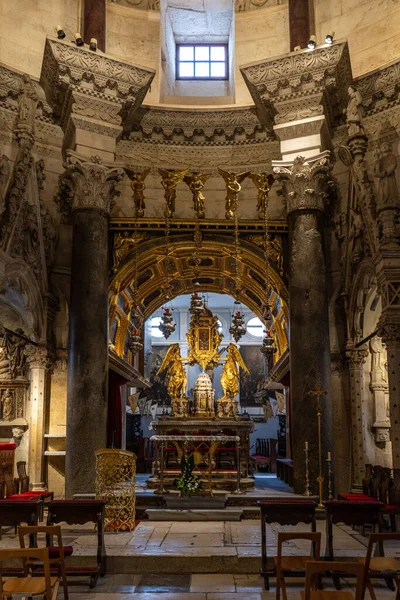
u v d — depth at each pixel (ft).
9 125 49.06
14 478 44.88
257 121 55.52
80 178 49.55
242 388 106.32
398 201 44.98
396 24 52.26
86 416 46.32
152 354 106.93
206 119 55.57
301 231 49.06
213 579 31.19
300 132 50.29
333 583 30.22
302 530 39.32
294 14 55.98
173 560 32.45
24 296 47.70
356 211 48.60
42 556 22.48
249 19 59.62
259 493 47.24
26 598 27.43
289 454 70.03
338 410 49.88
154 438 45.29
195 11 63.41
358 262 48.11
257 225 51.42
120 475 39.47
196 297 47.88
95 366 47.32
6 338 50.14
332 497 44.11
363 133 47.98
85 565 32.37
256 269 53.36
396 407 40.81
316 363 47.06
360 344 48.62
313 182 49.34
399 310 41.14
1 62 48.75
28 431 49.19
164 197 53.47
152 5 59.77
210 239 52.21
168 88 63.82
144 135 55.98
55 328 51.08
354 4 54.49
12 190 46.06
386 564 24.31
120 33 58.54
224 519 42.65
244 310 108.58
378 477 41.19
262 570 29.48
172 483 50.57
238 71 59.26
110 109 51.16
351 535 37.96
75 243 49.08
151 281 61.46
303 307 47.98
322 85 49.42
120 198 55.01
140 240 51.90
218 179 56.29
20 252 46.91
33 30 53.88
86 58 49.47
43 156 52.16
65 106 51.39
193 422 53.78
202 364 59.82
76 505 31.30
